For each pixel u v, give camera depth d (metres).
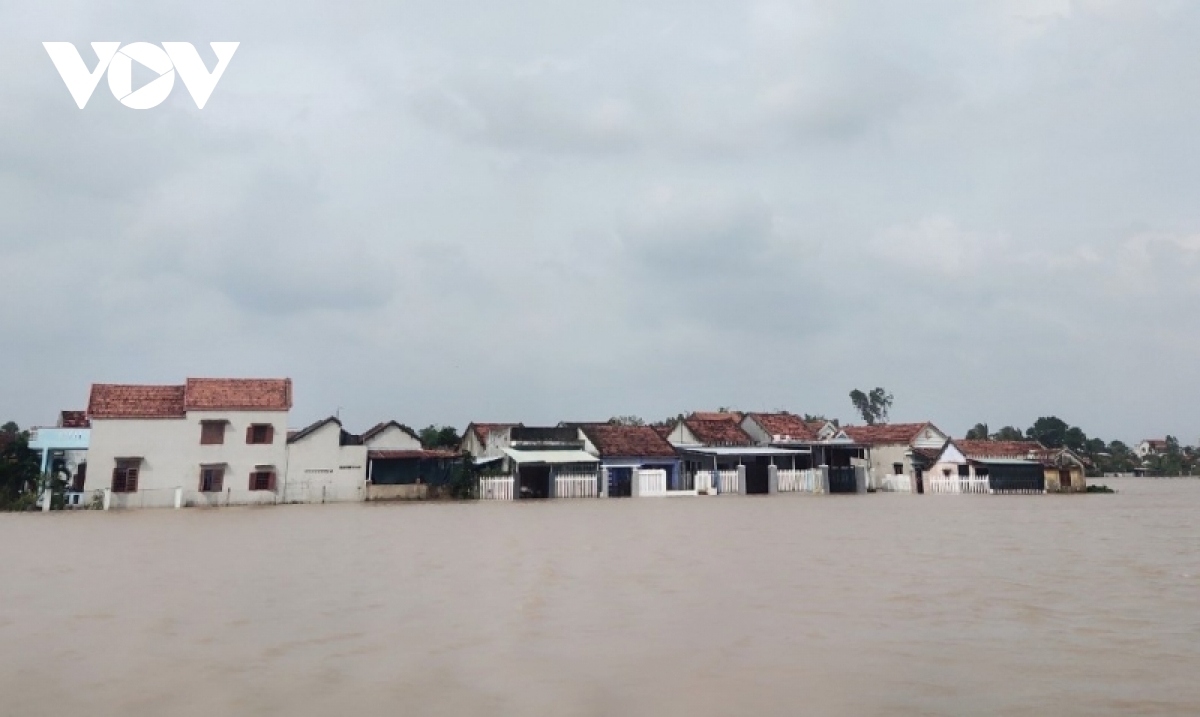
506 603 12.88
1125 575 15.61
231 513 37.06
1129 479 110.25
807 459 57.44
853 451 60.72
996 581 14.88
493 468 52.38
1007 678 8.71
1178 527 26.53
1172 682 8.55
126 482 42.41
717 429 60.06
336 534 24.95
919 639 10.43
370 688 8.48
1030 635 10.61
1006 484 56.56
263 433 45.50
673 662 9.39
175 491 43.00
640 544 21.25
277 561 18.17
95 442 42.16
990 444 62.88
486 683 8.64
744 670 9.05
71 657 9.68
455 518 31.84
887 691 8.30
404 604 12.84
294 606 12.71
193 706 7.91
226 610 12.42
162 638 10.62
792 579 15.15
